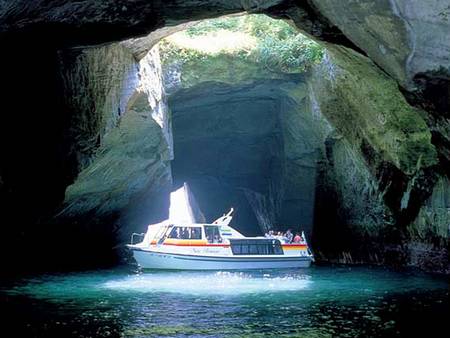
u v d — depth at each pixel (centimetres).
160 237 2442
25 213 1694
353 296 1545
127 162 2114
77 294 1573
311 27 1233
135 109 1897
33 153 1492
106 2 1116
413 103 1205
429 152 1828
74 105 1556
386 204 2189
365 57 1438
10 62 1312
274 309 1330
